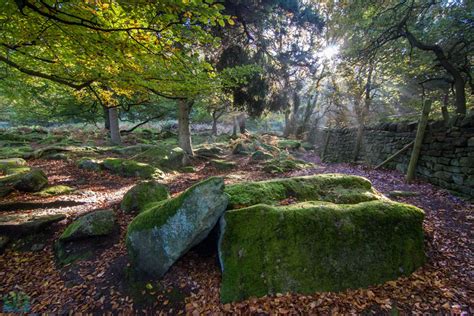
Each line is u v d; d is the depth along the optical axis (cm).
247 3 859
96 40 362
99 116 2022
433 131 643
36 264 392
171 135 2420
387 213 333
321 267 304
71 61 502
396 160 827
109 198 635
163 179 881
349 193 430
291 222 327
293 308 274
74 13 309
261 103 1267
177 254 335
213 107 2028
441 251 336
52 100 1561
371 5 927
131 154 1304
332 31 1130
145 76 505
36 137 1852
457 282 281
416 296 268
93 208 553
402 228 325
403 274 301
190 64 449
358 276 298
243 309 283
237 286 304
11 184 620
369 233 319
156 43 365
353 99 1596
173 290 323
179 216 340
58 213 518
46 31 380
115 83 561
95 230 430
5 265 386
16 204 548
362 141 1108
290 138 2406
